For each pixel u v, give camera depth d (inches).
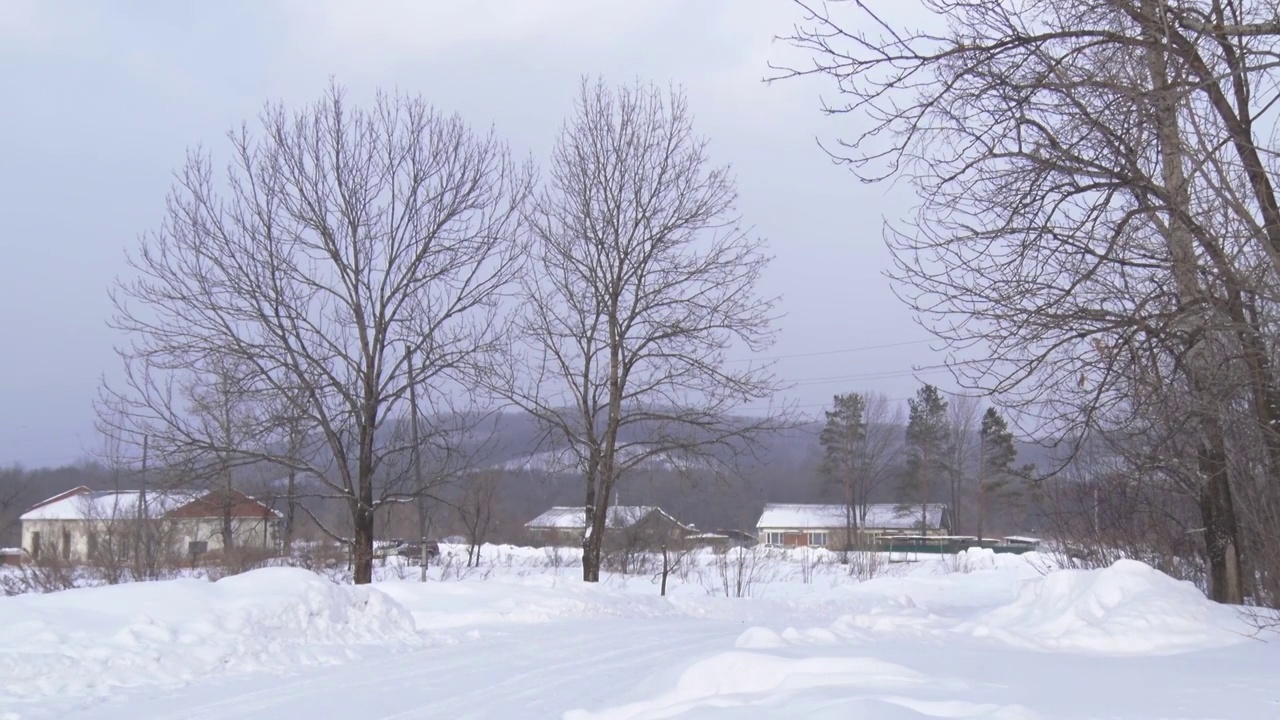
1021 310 414.0
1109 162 412.8
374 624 571.8
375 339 981.2
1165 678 298.5
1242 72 359.6
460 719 354.3
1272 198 396.2
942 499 2518.5
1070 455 466.9
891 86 395.9
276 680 441.7
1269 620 427.2
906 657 345.4
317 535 1625.2
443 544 1860.2
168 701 394.9
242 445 941.2
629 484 1476.4
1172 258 414.3
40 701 389.1
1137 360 418.6
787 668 307.1
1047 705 251.8
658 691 323.6
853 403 2475.4
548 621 696.4
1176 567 756.6
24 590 938.1
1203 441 543.8
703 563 1685.5
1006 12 400.8
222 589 542.6
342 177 979.3
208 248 941.8
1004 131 406.3
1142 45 379.9
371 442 973.2
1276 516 560.7
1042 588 522.6
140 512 1062.4
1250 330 394.0
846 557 1774.1
